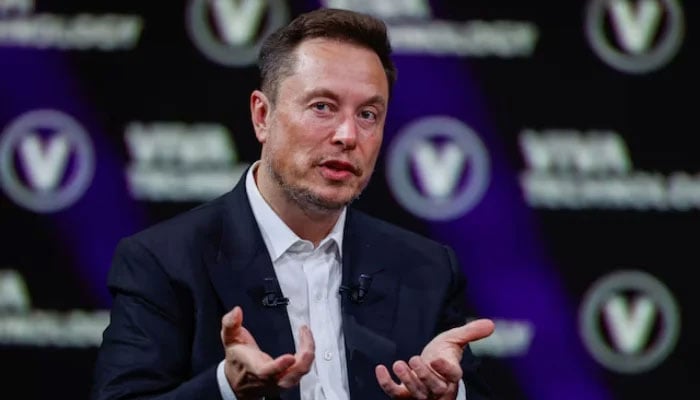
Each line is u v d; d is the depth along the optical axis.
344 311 6.78
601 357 12.30
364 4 12.24
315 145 6.38
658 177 12.33
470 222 12.25
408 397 6.02
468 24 12.30
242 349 5.70
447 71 12.28
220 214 6.96
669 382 12.36
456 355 6.06
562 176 12.30
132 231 11.98
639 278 12.34
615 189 12.33
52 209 11.95
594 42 12.38
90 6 12.07
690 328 12.38
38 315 11.93
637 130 12.34
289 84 6.47
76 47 12.04
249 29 12.18
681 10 12.43
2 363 11.92
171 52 12.12
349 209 7.29
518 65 12.33
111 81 12.05
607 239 12.33
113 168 12.01
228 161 12.08
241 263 6.72
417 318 6.90
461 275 7.37
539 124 12.30
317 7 12.22
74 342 11.98
